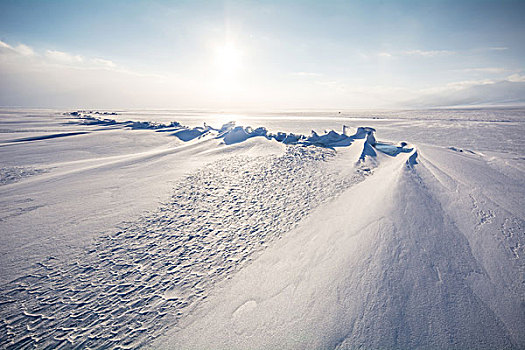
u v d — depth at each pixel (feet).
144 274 19.40
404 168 35.99
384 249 19.60
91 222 27.17
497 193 29.96
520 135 93.81
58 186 38.14
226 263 20.31
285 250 21.30
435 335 13.29
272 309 15.56
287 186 35.86
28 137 86.38
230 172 42.96
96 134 91.35
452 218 23.93
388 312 14.58
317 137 65.16
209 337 14.20
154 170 45.55
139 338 14.37
